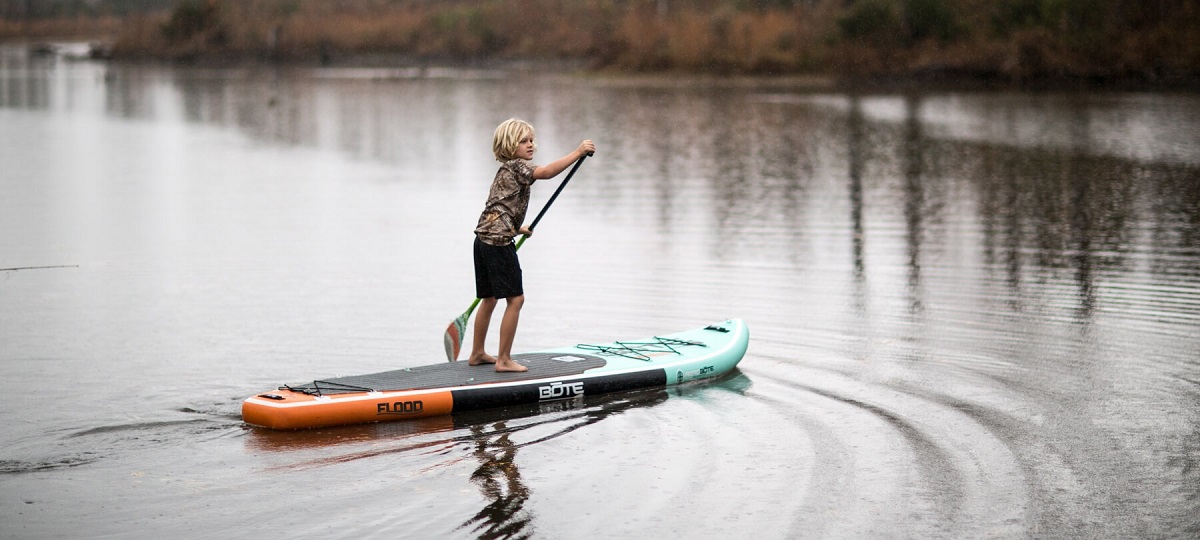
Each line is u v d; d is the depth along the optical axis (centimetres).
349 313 1374
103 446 906
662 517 767
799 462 866
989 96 4816
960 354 1163
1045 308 1358
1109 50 5194
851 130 3656
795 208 2172
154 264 1694
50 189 2573
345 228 2036
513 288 1051
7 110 5044
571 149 3228
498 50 7919
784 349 1197
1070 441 905
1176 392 1030
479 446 912
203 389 1059
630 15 7175
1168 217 2011
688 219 2055
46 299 1452
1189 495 798
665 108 4581
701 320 1325
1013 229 1909
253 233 1984
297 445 913
